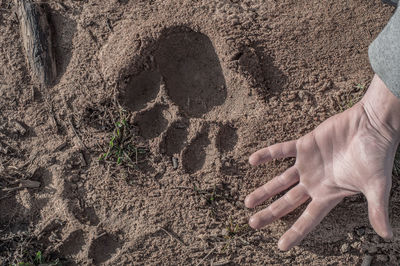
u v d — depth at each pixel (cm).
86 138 72
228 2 73
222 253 71
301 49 73
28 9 73
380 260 71
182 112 72
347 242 70
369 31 73
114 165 72
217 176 71
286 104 72
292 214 70
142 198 71
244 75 72
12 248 71
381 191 65
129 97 73
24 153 72
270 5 74
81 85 73
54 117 73
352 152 67
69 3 75
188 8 73
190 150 72
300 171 69
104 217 71
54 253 71
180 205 71
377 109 66
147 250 71
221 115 72
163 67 73
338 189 67
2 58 74
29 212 71
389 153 66
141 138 72
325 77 72
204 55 73
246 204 70
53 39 74
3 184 72
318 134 68
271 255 70
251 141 71
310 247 70
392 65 61
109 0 75
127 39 73
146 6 74
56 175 72
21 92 74
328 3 74
